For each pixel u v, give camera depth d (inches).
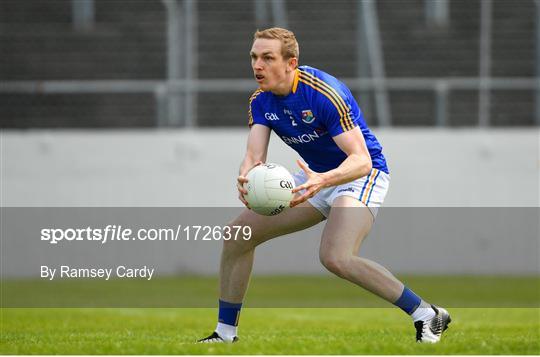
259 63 786.8
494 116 2731.3
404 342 799.7
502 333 970.7
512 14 2886.3
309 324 1189.1
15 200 2327.8
